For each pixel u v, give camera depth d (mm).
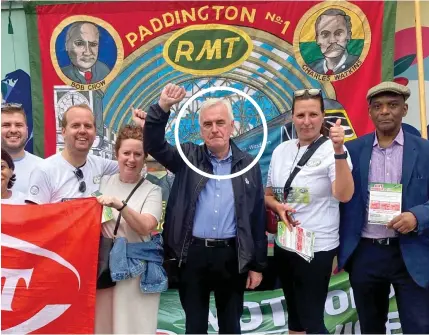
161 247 3547
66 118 3512
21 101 4656
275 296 4539
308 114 3508
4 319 3363
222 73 4590
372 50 4516
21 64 4656
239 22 4566
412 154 3438
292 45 4555
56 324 3387
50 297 3377
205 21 4574
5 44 4641
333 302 4527
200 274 3420
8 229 3375
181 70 4598
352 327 4516
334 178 3422
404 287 3445
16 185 4031
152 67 4605
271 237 4570
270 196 3715
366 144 3553
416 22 4387
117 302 3389
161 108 3322
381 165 3490
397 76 4676
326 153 3498
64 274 3381
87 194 3545
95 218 3379
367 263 3496
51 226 3391
